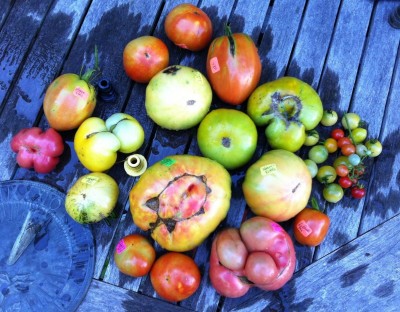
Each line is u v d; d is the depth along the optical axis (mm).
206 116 499
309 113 495
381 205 528
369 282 497
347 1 599
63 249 499
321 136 551
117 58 565
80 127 488
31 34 571
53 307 480
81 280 490
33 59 563
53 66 562
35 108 547
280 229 460
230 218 518
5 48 565
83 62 563
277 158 473
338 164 519
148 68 517
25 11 578
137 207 456
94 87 540
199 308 485
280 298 492
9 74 557
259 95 508
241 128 478
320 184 533
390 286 496
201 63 569
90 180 476
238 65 496
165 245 461
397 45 588
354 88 569
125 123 488
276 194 462
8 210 510
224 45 504
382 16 598
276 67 571
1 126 541
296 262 505
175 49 572
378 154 540
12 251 485
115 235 508
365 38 589
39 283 486
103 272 496
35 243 499
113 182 492
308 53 577
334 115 534
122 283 492
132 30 577
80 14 579
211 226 456
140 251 468
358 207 526
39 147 495
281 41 580
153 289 490
